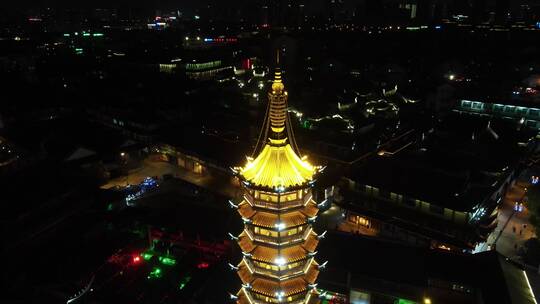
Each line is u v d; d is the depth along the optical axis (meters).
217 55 195.50
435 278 48.09
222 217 61.03
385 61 183.88
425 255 51.66
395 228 63.94
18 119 105.06
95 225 59.56
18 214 52.03
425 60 190.75
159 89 137.50
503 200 76.69
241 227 58.12
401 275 48.25
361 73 170.00
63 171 63.75
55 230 56.62
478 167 73.12
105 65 184.62
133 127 104.75
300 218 29.62
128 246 59.50
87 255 52.62
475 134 88.25
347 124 99.44
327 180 76.25
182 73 166.88
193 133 98.00
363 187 66.62
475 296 46.91
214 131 100.94
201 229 58.09
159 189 78.69
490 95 119.69
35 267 48.88
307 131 95.81
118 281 53.19
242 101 130.50
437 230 59.59
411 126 107.88
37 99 120.00
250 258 30.36
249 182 29.02
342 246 53.22
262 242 29.86
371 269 49.19
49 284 46.47
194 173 91.19
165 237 60.78
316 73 172.38
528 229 67.31
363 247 53.03
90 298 48.66
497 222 66.88
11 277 46.44
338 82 147.88
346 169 82.06
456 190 60.44
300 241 30.00
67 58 193.38
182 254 60.44
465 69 172.75
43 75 166.88
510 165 77.81
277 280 30.31
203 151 88.00
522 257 60.22
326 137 90.19
